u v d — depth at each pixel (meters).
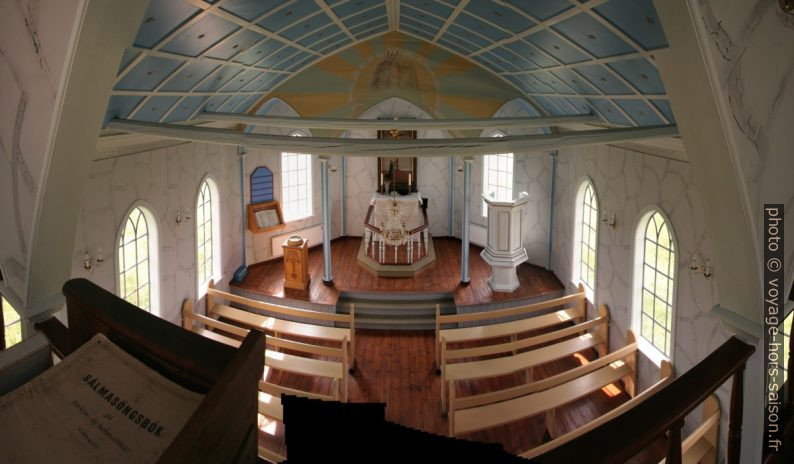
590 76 8.05
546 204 15.52
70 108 3.07
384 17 10.95
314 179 17.52
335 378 9.52
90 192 8.96
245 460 1.11
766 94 2.65
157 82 7.52
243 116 10.55
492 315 11.88
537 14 6.80
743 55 2.60
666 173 9.22
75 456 1.26
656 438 1.77
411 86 13.80
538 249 16.06
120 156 9.69
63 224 3.38
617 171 11.09
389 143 7.34
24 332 3.32
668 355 9.51
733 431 2.58
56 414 1.37
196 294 12.78
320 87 13.62
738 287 2.86
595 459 1.62
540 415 9.78
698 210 8.36
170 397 1.41
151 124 7.55
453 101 13.80
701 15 2.55
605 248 11.72
